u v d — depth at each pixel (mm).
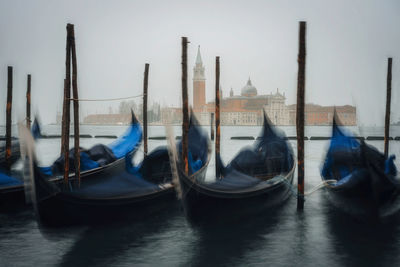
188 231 10719
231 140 58188
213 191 10398
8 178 12789
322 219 11914
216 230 10625
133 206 10828
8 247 9531
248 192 11266
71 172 14977
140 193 11062
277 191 12898
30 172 9086
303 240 10125
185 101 14203
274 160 14727
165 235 10406
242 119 179750
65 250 9367
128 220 10773
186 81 14320
